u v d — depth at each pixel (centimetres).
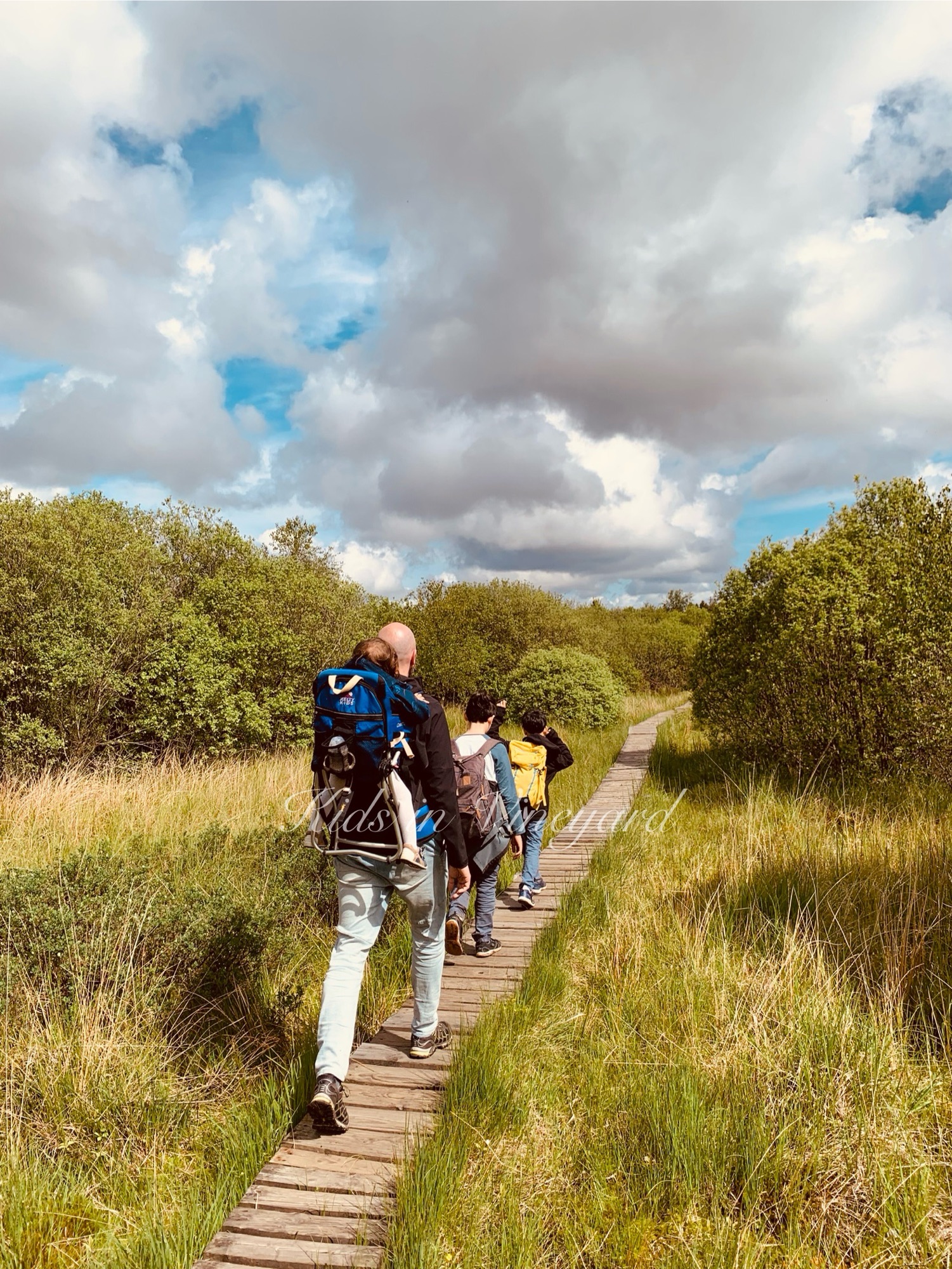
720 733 1281
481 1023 353
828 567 1059
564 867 736
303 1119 298
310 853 576
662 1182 262
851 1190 265
